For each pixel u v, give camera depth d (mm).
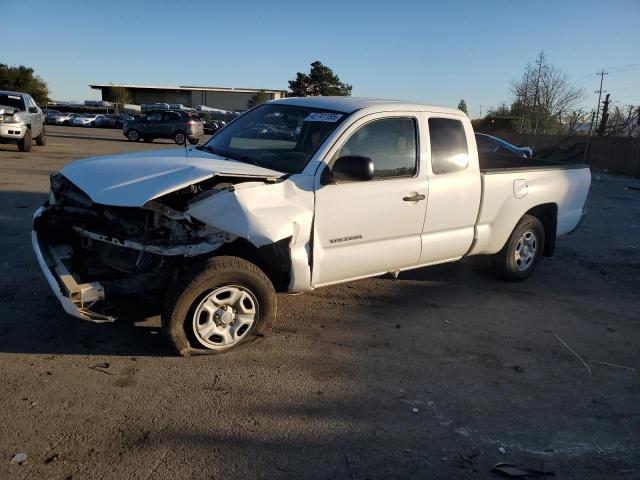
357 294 5754
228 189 3871
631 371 4465
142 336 4363
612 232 10477
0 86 79688
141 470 2869
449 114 5336
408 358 4387
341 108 4746
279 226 3971
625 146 25188
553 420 3664
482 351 4625
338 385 3885
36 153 17031
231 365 4035
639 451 3383
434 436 3379
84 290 3646
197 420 3344
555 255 8242
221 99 96062
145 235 3826
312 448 3166
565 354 4695
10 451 2934
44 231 4297
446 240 5352
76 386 3605
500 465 3135
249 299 4141
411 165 4945
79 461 2900
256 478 2881
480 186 5516
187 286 3838
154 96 96938
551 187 6344
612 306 6031
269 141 4855
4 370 3727
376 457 3129
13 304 4777
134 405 3447
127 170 4051
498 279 6535
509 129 48625
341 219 4457
